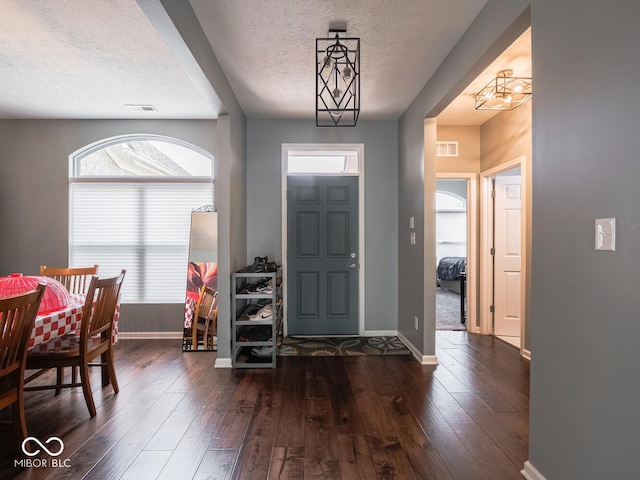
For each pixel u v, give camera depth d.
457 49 2.62
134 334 4.41
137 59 2.92
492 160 4.29
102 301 2.62
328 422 2.33
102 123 4.37
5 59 2.91
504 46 2.13
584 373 1.42
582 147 1.43
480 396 2.72
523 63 2.97
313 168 4.57
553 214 1.62
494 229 4.51
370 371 3.26
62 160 4.34
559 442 1.57
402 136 4.21
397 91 3.51
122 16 2.34
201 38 2.43
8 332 1.83
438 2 2.17
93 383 3.00
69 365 2.40
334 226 4.47
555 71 1.59
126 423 2.32
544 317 1.68
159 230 4.47
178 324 4.43
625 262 1.23
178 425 2.29
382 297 4.46
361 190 4.44
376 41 2.61
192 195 4.48
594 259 1.37
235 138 3.66
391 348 3.91
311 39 2.59
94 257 4.44
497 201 4.48
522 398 2.69
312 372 3.25
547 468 1.65
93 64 3.00
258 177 4.38
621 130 1.24
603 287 1.33
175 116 4.30
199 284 4.08
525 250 3.66
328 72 3.08
